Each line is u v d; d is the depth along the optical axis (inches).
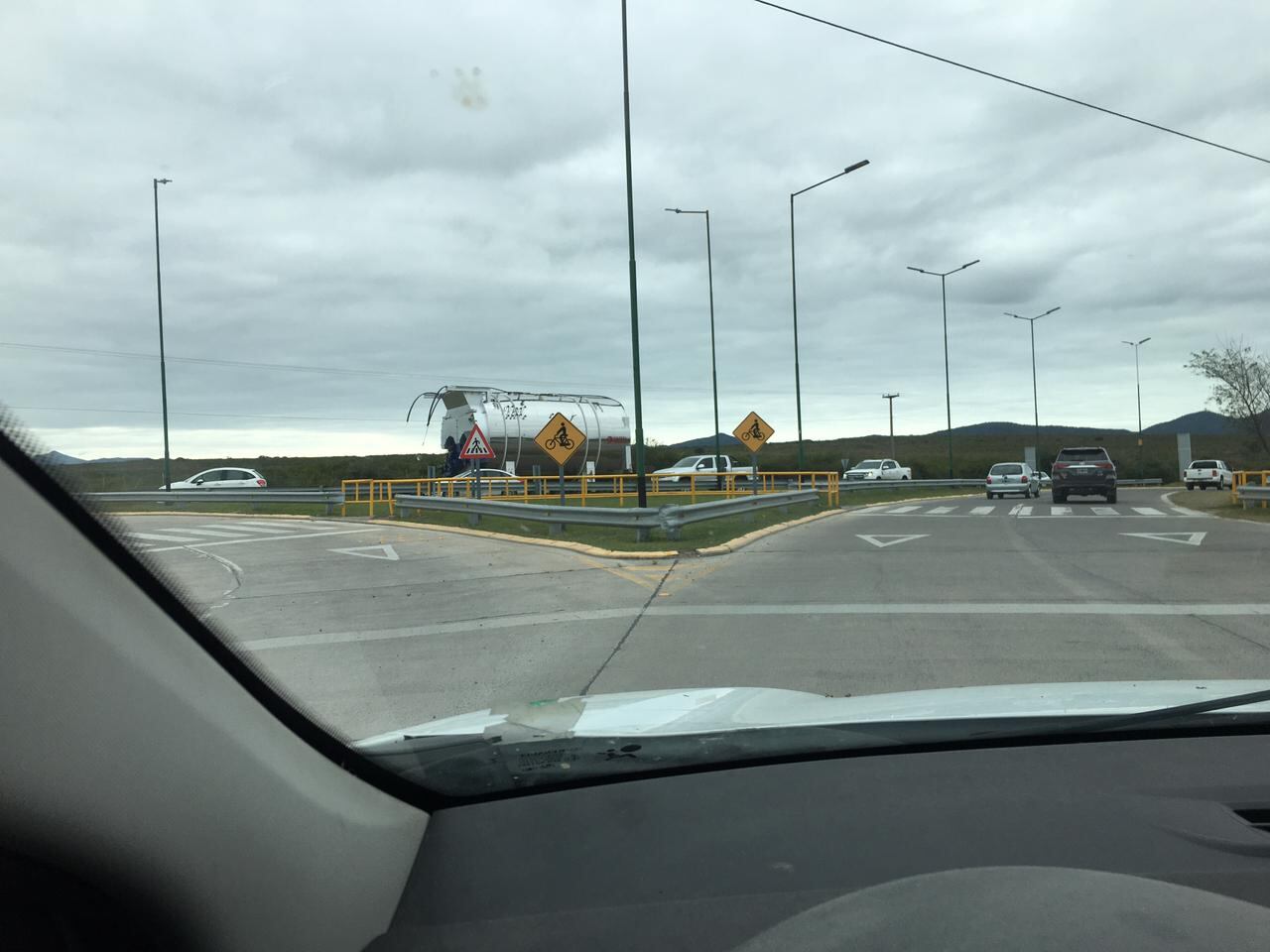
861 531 787.4
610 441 1464.1
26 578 60.0
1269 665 286.5
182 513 1183.6
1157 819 105.7
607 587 473.4
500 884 91.9
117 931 67.4
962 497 1568.7
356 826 87.7
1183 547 613.6
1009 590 444.5
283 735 84.8
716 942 81.0
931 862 95.3
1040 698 149.8
